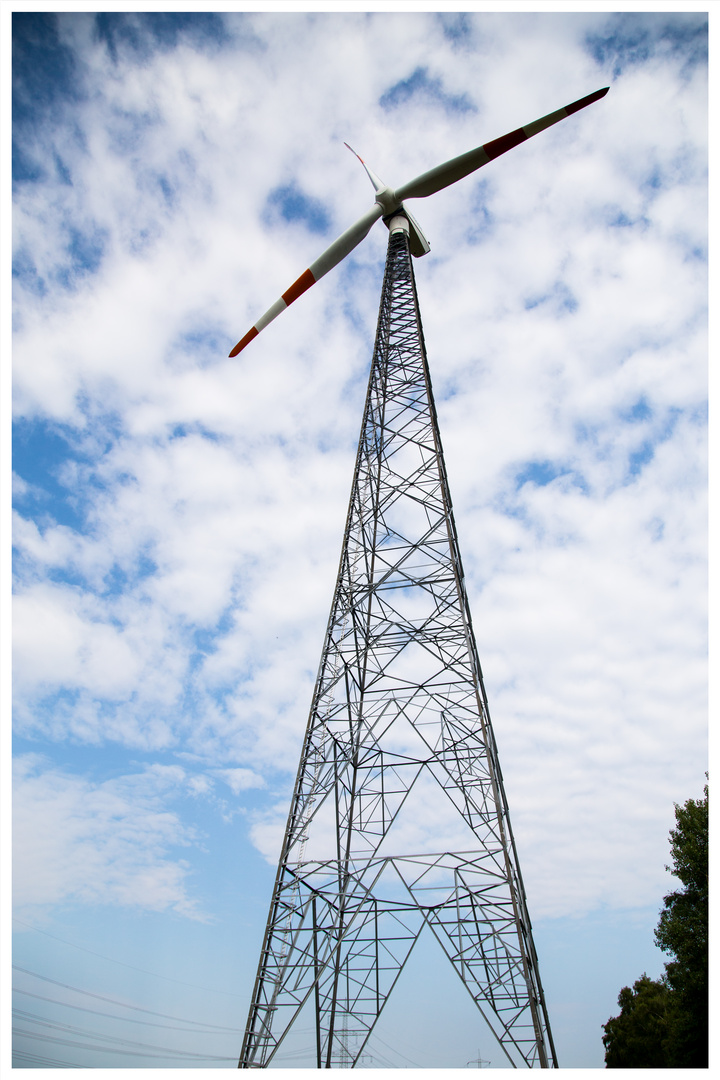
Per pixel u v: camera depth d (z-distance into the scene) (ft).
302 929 66.13
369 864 67.15
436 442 92.94
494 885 61.31
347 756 77.87
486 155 120.26
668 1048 114.32
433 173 123.13
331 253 117.50
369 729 80.28
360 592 86.07
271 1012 61.77
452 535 84.12
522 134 116.57
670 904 111.34
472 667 74.64
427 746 76.59
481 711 71.00
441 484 88.84
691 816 106.93
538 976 60.80
